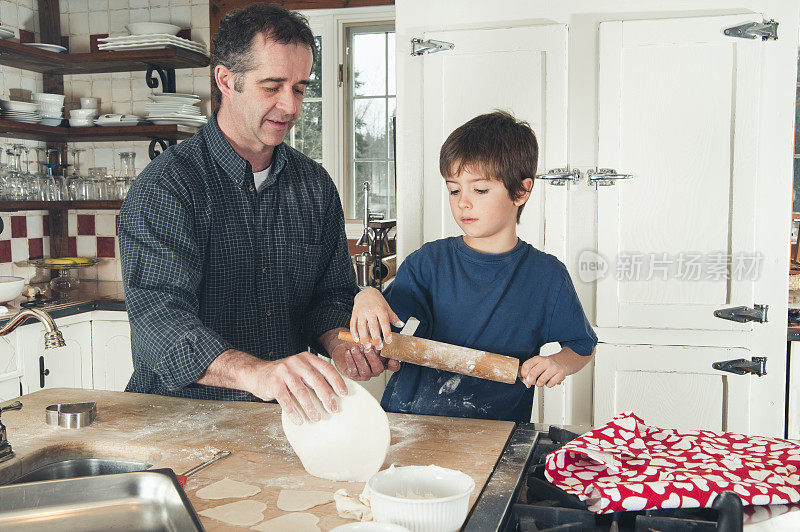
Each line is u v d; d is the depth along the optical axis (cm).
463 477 81
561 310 141
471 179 136
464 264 144
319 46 346
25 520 83
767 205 215
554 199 229
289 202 159
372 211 351
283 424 104
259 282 156
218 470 101
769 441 104
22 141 334
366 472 97
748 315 217
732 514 73
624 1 221
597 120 226
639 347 226
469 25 233
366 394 101
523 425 122
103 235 357
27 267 338
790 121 212
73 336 299
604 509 82
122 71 343
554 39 225
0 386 263
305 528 82
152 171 141
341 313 165
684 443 104
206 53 335
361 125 348
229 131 148
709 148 217
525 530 80
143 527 84
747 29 211
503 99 231
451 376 140
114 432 118
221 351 120
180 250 137
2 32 284
